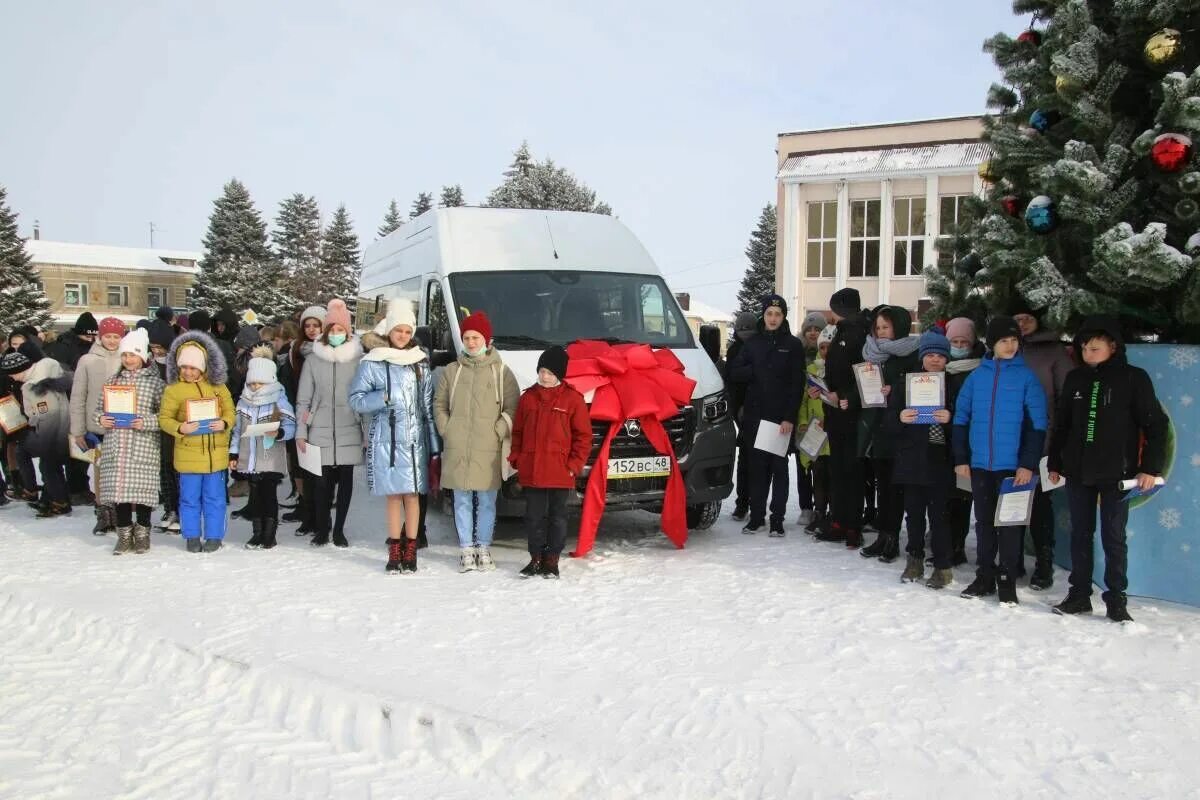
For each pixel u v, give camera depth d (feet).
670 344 25.54
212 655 15.71
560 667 14.97
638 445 22.63
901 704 13.52
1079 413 17.63
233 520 29.53
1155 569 19.02
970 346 21.13
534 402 20.75
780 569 21.56
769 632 16.78
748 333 28.48
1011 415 18.56
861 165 114.73
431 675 14.60
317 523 24.85
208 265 207.62
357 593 19.58
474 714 13.06
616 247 28.55
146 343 24.13
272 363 24.81
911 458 19.95
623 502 22.57
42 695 14.99
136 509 24.12
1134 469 17.38
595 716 13.06
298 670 14.79
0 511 31.50
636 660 15.30
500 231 27.94
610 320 25.82
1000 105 23.43
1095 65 18.76
